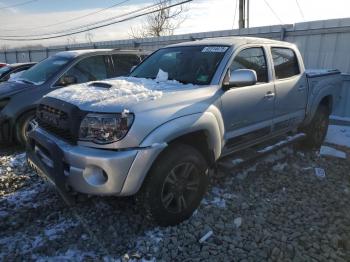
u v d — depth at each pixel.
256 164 5.16
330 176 4.98
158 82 3.99
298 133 5.64
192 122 3.38
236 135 4.10
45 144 3.28
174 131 3.21
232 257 3.01
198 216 3.63
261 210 3.85
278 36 10.27
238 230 3.43
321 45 9.14
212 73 3.93
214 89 3.78
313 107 5.63
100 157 2.95
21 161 5.34
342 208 3.99
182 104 3.41
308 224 3.59
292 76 5.18
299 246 3.19
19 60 26.88
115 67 7.14
